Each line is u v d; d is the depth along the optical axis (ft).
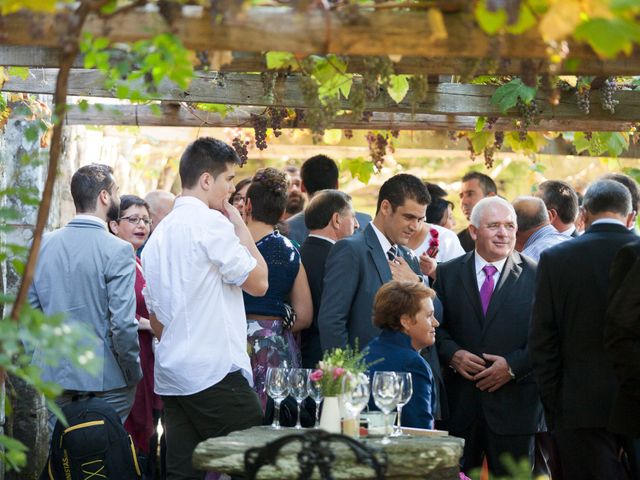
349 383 14.62
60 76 11.25
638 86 21.40
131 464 18.74
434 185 28.78
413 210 20.83
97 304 20.27
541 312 18.81
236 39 11.63
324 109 14.75
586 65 14.49
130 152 40.83
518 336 21.45
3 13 11.01
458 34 11.63
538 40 11.62
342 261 20.54
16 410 24.47
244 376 18.24
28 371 11.16
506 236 21.75
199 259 17.92
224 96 20.48
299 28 11.60
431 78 20.79
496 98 20.34
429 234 26.07
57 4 11.32
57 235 20.66
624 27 10.11
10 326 10.59
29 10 11.30
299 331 22.18
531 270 21.89
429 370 17.04
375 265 20.66
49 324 10.74
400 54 11.79
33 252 11.00
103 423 18.52
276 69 18.51
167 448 18.44
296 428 15.71
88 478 18.29
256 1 12.05
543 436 22.58
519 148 26.89
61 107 11.05
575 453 18.57
